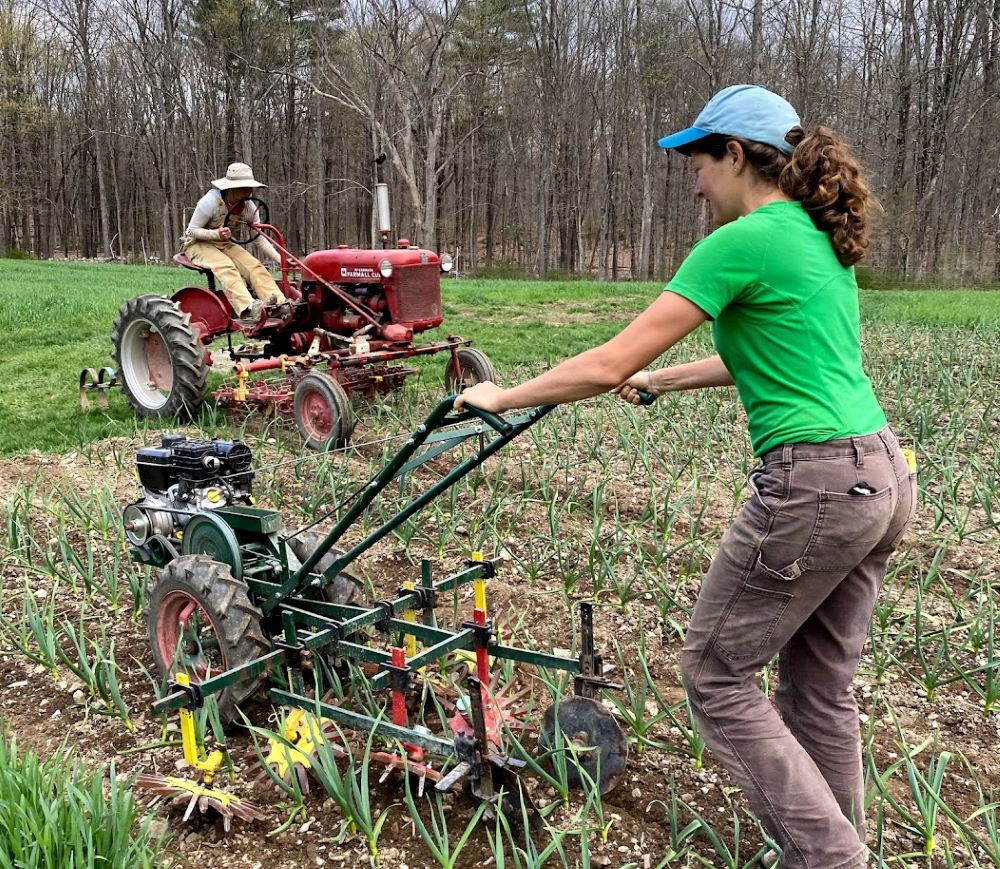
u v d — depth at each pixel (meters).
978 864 2.89
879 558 2.59
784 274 2.37
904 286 32.69
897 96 35.31
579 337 13.64
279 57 41.22
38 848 2.61
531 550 5.33
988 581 4.99
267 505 6.19
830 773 2.73
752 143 2.50
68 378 10.54
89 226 57.50
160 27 45.50
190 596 3.65
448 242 52.44
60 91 54.22
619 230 56.41
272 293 8.53
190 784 3.14
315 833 3.13
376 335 8.08
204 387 8.19
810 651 2.70
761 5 33.53
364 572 4.62
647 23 38.50
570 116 43.28
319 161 44.03
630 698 3.50
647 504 5.88
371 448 7.50
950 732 3.74
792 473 2.38
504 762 2.92
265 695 3.75
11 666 4.28
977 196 36.53
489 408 2.67
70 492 6.47
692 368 3.10
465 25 38.44
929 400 8.62
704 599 2.56
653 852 3.04
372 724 3.09
